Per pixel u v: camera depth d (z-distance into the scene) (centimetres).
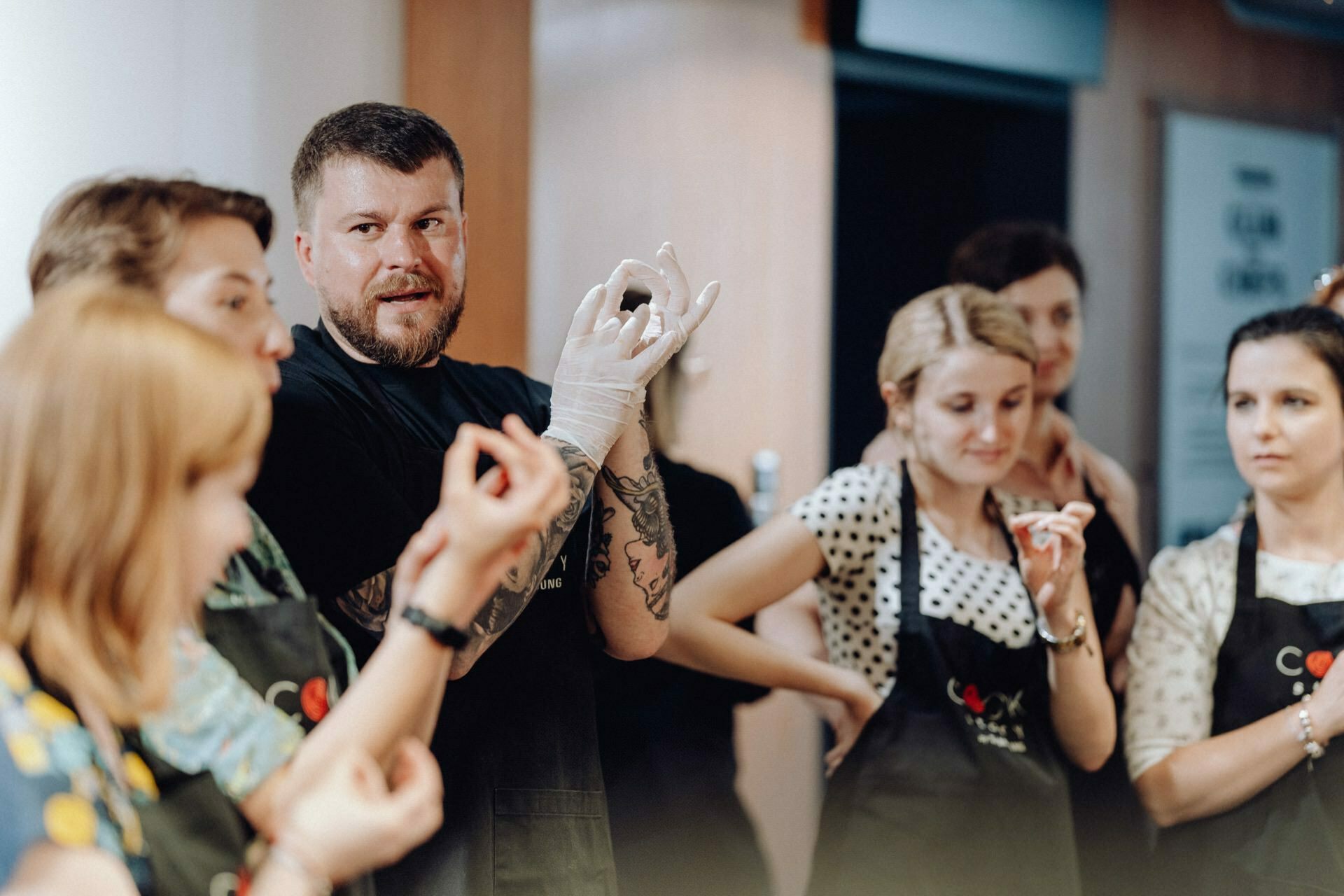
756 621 233
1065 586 200
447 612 108
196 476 98
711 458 344
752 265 348
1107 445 366
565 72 330
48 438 93
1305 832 197
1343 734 197
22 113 231
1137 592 257
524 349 287
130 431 94
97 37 237
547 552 144
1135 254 370
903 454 223
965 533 218
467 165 276
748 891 254
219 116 249
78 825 90
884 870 205
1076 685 206
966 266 272
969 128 353
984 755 204
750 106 345
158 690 97
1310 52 396
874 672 215
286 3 255
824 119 352
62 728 94
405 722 108
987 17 347
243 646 122
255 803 108
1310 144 392
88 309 96
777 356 351
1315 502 209
